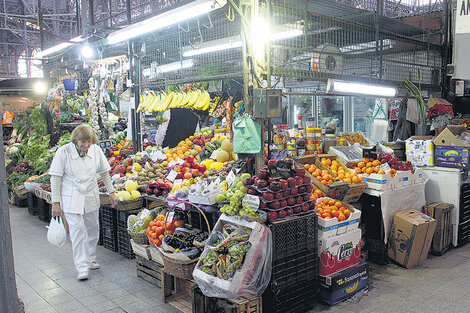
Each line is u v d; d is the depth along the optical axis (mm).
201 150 5789
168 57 7402
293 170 3543
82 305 3797
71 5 18406
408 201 4840
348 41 6137
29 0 19594
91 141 4398
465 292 3875
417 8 9383
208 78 4996
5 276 1666
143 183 5246
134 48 6762
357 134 6172
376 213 4645
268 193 3264
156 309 3686
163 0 11641
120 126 8312
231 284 3092
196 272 3334
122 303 3822
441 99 6695
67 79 7680
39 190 6840
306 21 4492
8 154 9523
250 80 3939
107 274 4578
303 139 5328
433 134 6664
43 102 9250
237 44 5781
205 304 3354
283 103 9125
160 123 7004
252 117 3854
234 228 3359
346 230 3850
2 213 1645
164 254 3615
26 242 5879
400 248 4516
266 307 3389
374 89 4973
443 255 4961
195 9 4082
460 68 2301
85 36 7277
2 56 22766
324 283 3670
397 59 7168
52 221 4391
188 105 5746
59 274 4598
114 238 5375
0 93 10703
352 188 4422
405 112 6480
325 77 4777
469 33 2254
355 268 3824
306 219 3541
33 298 3977
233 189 3570
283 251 3375
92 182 4527
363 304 3682
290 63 4770
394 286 4055
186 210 4141
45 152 8680
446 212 4938
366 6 7434
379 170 4652
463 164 5027
